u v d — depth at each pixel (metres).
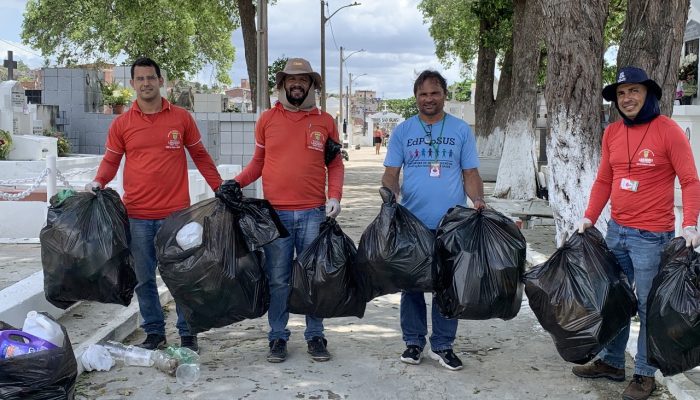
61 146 15.13
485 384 4.53
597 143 6.82
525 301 6.79
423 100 4.67
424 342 4.93
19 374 3.46
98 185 4.67
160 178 4.82
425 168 4.72
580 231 4.40
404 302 4.85
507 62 20.27
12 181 8.73
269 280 4.88
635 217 4.20
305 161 4.82
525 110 13.38
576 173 6.79
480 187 4.75
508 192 13.37
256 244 4.44
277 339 4.93
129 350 4.82
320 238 4.71
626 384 4.55
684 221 4.00
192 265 4.31
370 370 4.75
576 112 6.75
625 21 6.52
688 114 8.27
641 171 4.14
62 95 16.64
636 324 5.53
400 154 4.84
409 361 4.85
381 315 6.32
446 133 4.72
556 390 4.44
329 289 4.61
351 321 6.10
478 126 22.09
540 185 13.73
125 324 5.46
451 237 4.42
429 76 4.65
